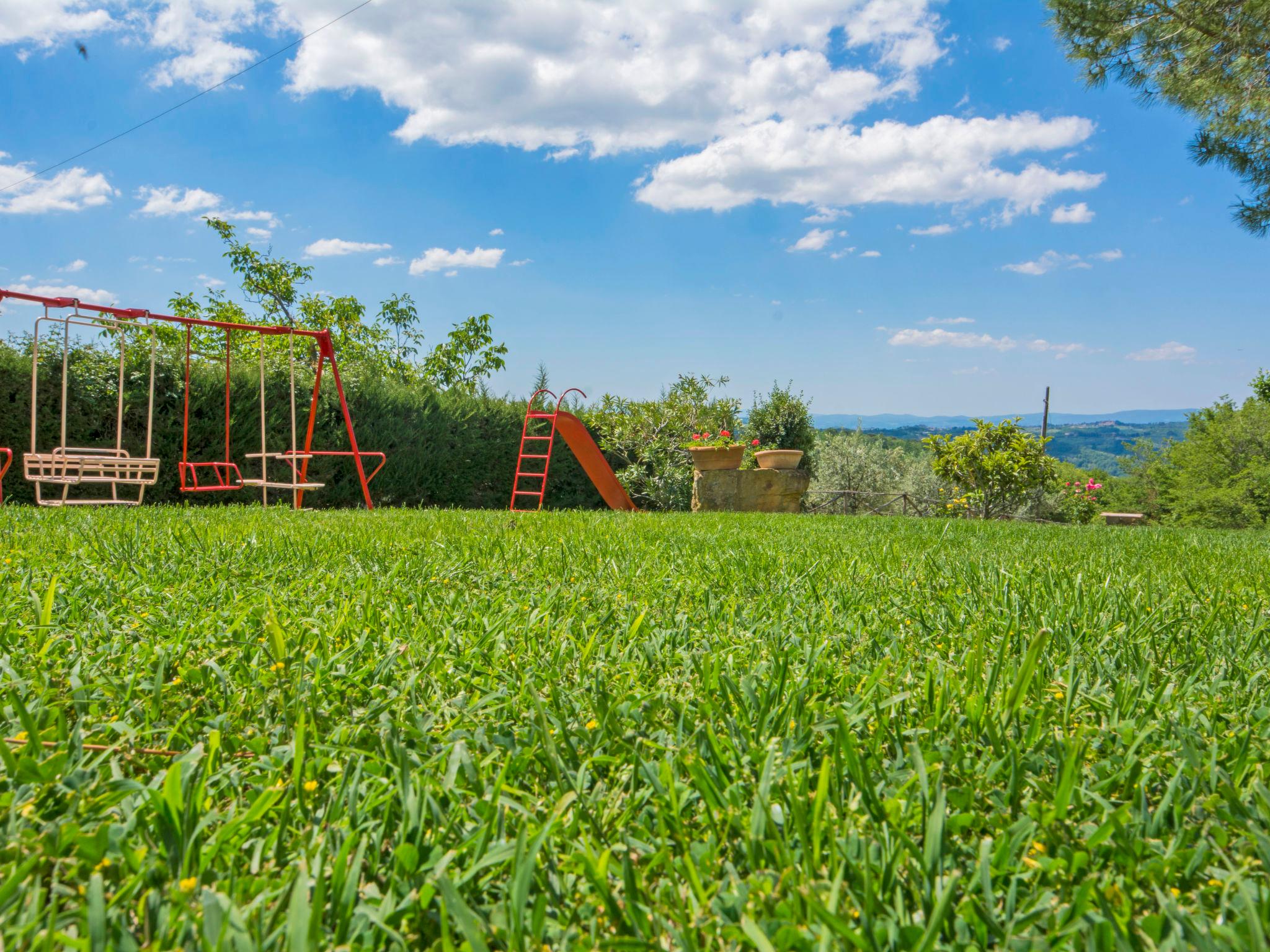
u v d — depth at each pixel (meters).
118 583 2.18
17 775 0.89
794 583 2.55
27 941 0.63
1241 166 9.69
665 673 1.50
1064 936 0.66
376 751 1.05
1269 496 20.50
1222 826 0.89
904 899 0.74
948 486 16.97
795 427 15.27
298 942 0.59
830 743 1.06
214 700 1.28
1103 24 9.66
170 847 0.78
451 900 0.63
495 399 11.61
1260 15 8.78
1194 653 1.66
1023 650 1.66
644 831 0.86
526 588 2.40
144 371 7.77
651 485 12.04
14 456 6.99
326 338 7.03
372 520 4.82
